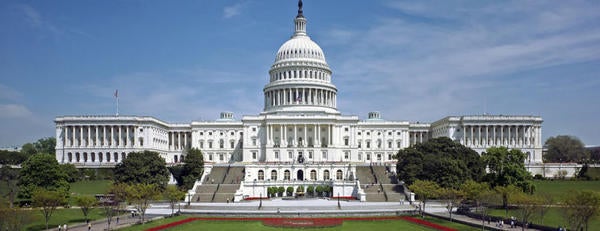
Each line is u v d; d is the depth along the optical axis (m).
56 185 120.62
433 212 110.12
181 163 187.75
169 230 86.56
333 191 150.88
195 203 134.50
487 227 85.00
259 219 100.81
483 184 108.81
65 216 101.62
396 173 164.38
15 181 129.38
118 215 99.44
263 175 169.88
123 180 139.75
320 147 199.25
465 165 139.50
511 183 116.06
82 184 162.25
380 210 108.62
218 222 97.25
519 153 127.38
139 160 145.25
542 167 194.75
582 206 70.94
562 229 75.62
